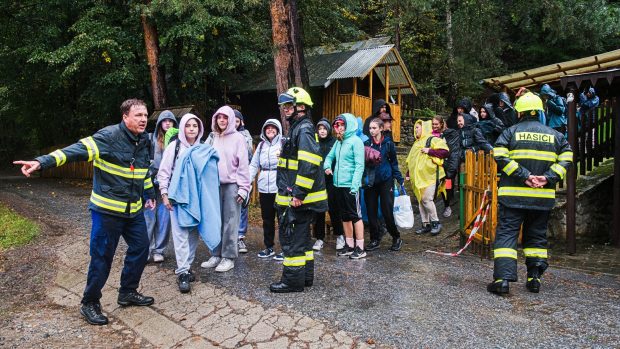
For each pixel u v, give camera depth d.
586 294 4.61
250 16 14.84
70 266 5.89
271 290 4.65
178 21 14.20
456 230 7.50
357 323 3.87
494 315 4.03
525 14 18.81
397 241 6.47
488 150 7.02
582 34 18.89
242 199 5.29
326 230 7.55
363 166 5.76
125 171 4.13
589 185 7.76
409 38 22.97
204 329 3.96
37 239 7.27
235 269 5.48
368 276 5.19
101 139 4.00
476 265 5.68
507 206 4.62
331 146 6.18
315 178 4.62
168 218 5.71
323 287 4.81
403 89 19.12
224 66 15.73
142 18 14.48
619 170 7.08
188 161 4.84
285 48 9.64
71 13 16.98
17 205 10.60
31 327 4.22
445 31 21.88
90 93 16.38
